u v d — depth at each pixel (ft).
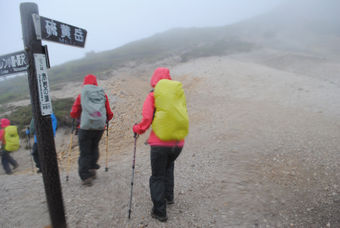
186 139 21.99
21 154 24.09
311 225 9.91
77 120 14.92
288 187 12.78
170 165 11.27
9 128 20.76
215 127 24.50
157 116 9.81
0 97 41.50
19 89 45.73
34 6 7.22
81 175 13.43
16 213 10.93
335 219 10.14
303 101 32.32
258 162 15.90
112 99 32.22
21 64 7.87
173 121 9.59
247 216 10.55
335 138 19.20
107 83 38.88
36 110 7.61
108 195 12.46
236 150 18.13
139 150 20.95
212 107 32.37
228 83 43.34
